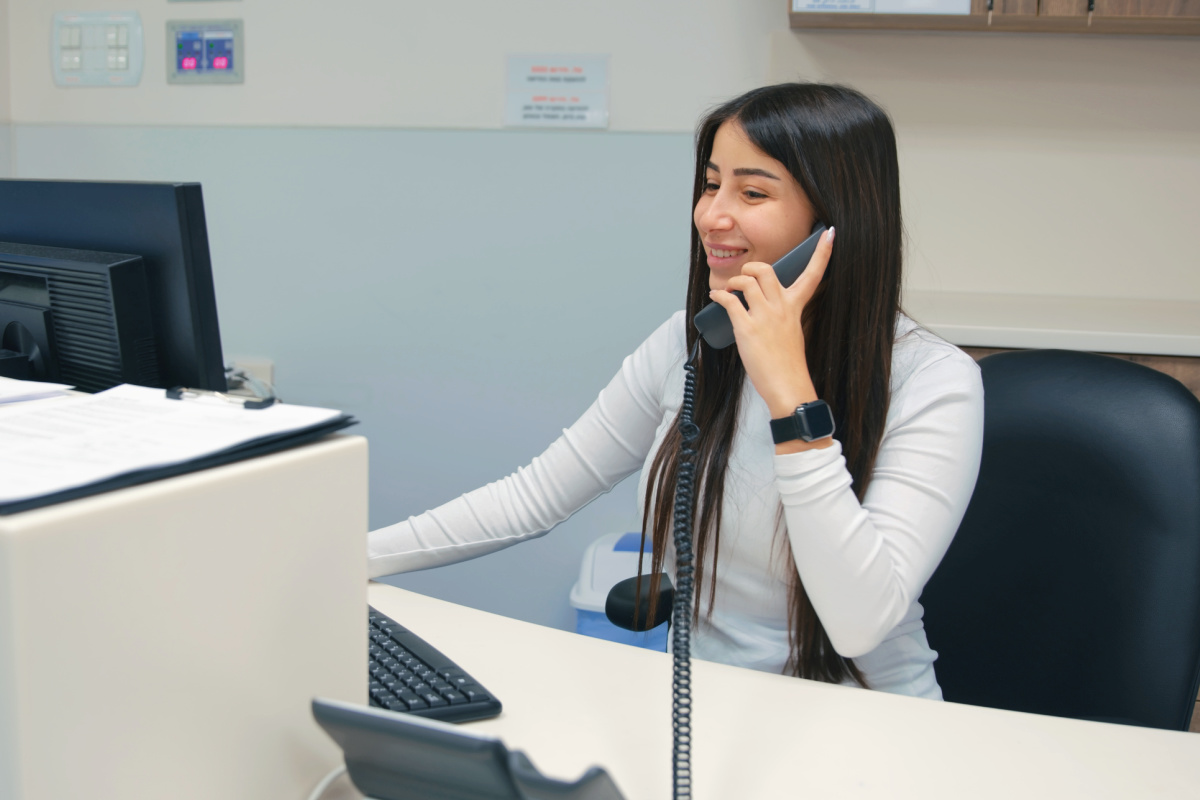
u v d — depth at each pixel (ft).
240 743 1.76
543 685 2.53
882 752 2.26
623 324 7.08
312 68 7.18
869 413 3.31
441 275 7.25
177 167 7.52
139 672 1.55
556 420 7.27
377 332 7.41
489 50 6.93
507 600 7.38
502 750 1.47
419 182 7.16
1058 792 2.11
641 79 6.79
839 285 3.33
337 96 7.18
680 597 2.78
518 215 7.08
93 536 1.46
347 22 7.07
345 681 2.00
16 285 2.86
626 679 2.58
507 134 6.99
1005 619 3.67
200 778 1.69
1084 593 3.44
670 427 3.69
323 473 1.88
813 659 3.24
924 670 3.45
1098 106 6.56
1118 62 6.49
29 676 1.40
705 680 2.62
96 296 2.60
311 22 7.12
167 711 1.61
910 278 6.90
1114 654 3.30
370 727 1.59
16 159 7.80
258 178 7.39
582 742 2.23
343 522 1.94
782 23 6.62
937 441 3.28
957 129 6.69
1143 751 2.32
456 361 7.34
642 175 6.88
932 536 3.18
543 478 4.00
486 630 2.90
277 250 7.45
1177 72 6.46
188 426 1.90
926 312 6.22
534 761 2.13
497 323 7.23
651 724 2.33
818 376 3.47
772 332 3.09
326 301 7.45
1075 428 3.56
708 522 3.47
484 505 3.84
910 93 6.67
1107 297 6.79
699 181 3.66
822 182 3.24
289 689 1.86
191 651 1.64
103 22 7.44
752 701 2.50
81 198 2.70
